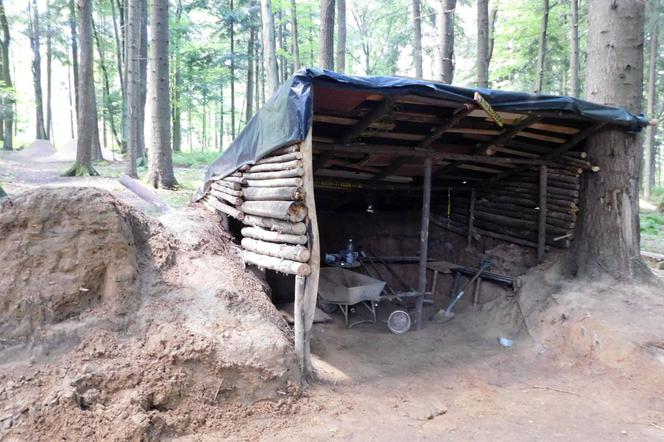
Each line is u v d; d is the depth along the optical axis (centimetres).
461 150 745
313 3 2312
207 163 2106
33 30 3594
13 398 324
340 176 832
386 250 981
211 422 371
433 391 480
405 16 2980
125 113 2589
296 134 462
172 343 397
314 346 617
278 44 2841
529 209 818
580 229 700
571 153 710
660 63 2381
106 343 384
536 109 549
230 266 570
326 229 974
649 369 475
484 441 371
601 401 450
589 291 621
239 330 441
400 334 697
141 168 1811
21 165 1853
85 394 340
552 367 544
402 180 881
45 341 370
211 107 4681
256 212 580
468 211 944
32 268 398
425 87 484
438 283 884
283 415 399
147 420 335
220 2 2945
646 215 1625
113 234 430
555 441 373
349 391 469
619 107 649
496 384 502
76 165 1434
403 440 369
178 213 717
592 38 681
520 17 1995
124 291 423
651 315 542
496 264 839
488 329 702
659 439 379
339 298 712
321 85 465
